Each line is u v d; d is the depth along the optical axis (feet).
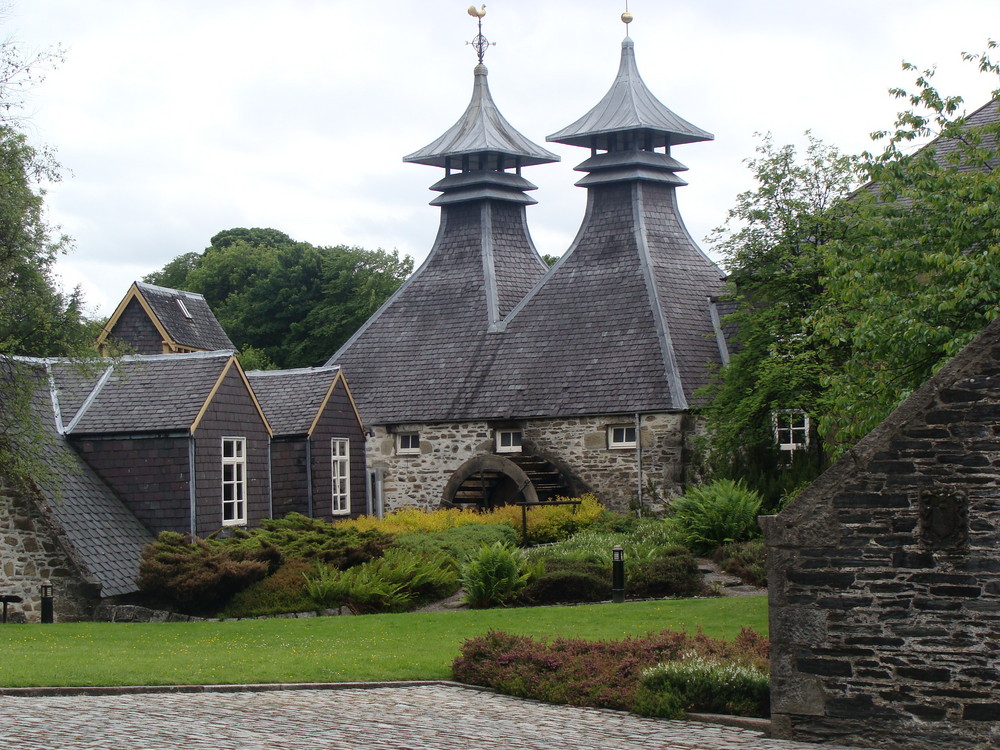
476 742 40.83
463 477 113.60
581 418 112.27
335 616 71.00
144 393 86.94
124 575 77.82
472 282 127.54
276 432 100.42
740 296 97.71
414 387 121.49
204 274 220.84
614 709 47.06
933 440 40.96
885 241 65.10
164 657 55.01
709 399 108.47
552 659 50.65
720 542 88.28
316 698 48.16
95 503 81.56
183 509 83.15
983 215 61.16
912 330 58.95
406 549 82.89
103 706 45.37
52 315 77.10
